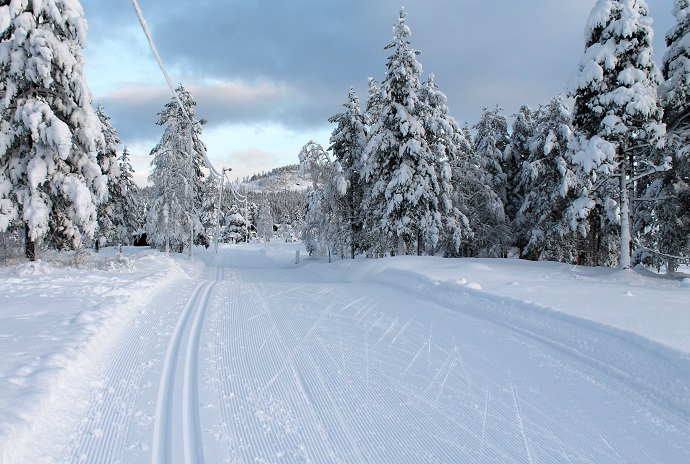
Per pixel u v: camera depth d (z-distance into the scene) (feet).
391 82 67.21
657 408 15.01
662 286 41.24
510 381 17.39
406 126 64.64
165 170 94.58
